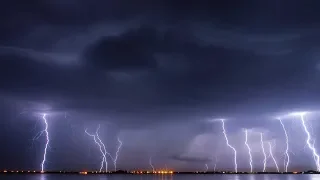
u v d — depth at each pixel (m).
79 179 103.00
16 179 99.19
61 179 100.94
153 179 107.56
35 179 99.69
